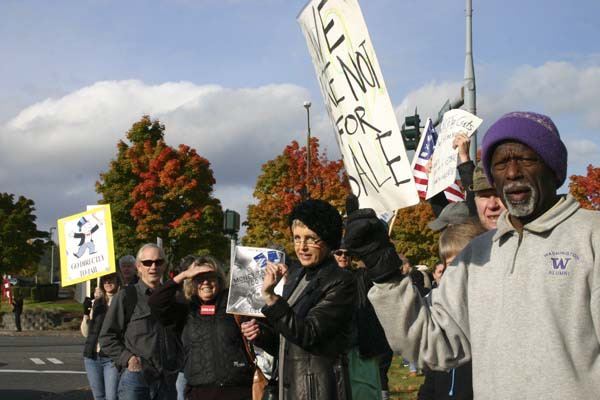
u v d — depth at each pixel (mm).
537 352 2244
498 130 2410
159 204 42125
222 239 43906
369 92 3180
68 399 12008
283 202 46438
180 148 43656
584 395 2182
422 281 8859
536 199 2346
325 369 3887
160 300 5336
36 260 55531
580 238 2275
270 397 4469
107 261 8391
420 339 2570
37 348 22297
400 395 9547
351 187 3305
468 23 12547
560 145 2371
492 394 2352
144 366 6441
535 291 2291
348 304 3904
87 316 8984
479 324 2439
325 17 3346
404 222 51781
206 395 5285
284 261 4590
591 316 2221
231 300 4523
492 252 2500
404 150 3066
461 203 4770
